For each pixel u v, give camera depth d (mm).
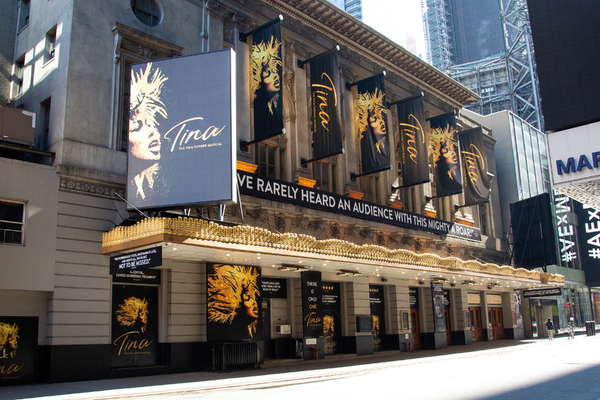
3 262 16812
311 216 26094
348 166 30172
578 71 23078
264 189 23547
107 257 19094
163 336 20281
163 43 22125
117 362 18969
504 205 48500
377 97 29547
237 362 20750
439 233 34688
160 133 19641
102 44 20562
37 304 17766
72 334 17750
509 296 43062
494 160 48031
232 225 19859
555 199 50594
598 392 11617
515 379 14398
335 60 26500
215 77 19719
